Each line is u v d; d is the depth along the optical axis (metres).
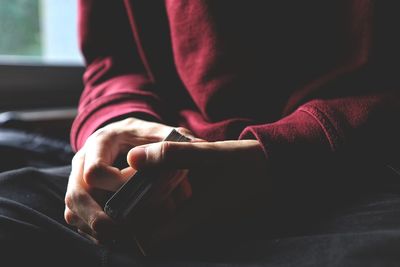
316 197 0.49
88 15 0.75
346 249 0.36
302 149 0.46
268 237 0.44
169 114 0.68
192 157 0.41
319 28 0.59
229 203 0.45
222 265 0.38
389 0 0.55
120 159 0.51
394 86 0.55
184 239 0.44
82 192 0.45
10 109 1.25
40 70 1.31
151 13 0.69
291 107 0.57
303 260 0.37
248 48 0.60
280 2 0.58
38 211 0.50
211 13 0.59
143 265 0.40
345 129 0.47
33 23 1.29
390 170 0.50
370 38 0.55
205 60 0.61
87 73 0.78
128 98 0.64
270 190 0.47
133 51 0.77
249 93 0.61
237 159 0.44
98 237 0.43
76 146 0.65
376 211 0.44
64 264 0.42
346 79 0.55
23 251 0.42
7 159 0.84
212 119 0.62
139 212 0.41
